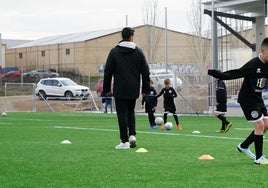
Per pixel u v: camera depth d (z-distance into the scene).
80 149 9.76
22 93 44.03
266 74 7.39
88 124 19.56
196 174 6.55
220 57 31.69
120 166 7.30
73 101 39.19
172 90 17.00
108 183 5.92
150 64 50.91
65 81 40.09
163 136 13.54
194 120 23.08
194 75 32.16
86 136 13.41
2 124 19.47
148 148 9.95
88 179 6.20
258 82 7.44
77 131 15.44
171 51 65.31
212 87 28.41
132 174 6.56
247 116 7.58
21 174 6.61
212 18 29.81
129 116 10.03
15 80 55.78
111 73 9.84
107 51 62.72
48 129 16.39
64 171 6.84
